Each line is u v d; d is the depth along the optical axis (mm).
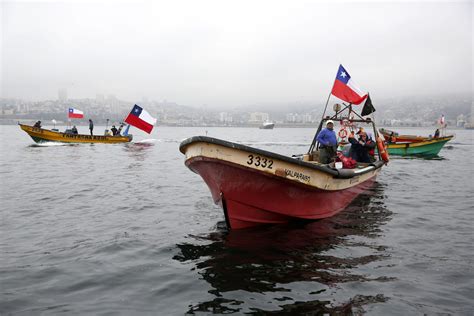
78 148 32000
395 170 19500
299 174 7684
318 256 6496
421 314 4602
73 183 14234
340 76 12102
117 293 5152
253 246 7000
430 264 6160
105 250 6793
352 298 4996
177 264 6148
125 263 6191
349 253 6652
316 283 5441
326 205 9016
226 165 7176
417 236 7699
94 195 11867
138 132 98250
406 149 29062
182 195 11961
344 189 9648
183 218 9055
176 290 5230
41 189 12914
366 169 10906
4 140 48469
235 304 4840
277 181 7562
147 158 24516
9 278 5582
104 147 33656
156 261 6277
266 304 4836
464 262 6254
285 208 8117
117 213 9531
